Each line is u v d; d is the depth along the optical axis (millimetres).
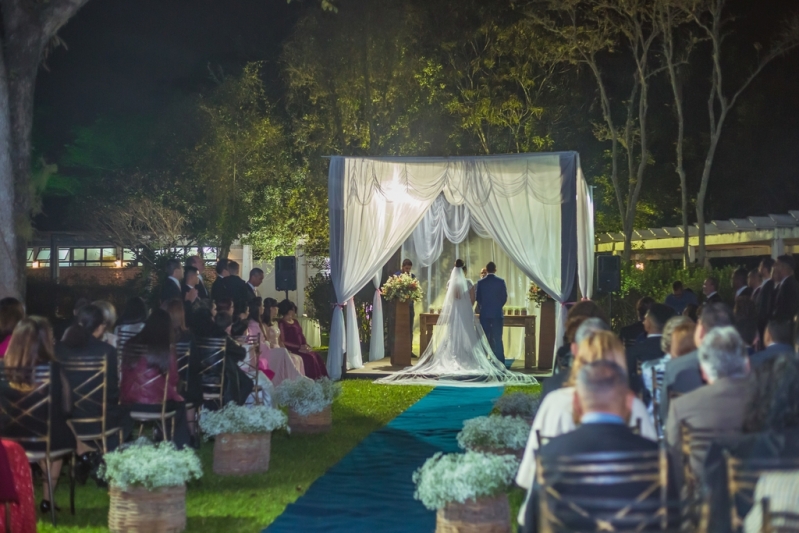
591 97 26828
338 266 14562
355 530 5723
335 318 14641
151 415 7164
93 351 6699
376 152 21406
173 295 10867
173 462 5582
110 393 6754
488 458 5238
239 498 6586
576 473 3154
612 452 3166
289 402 9258
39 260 30484
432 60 22031
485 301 14898
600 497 3100
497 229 13797
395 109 21766
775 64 27219
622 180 27188
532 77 23531
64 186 30125
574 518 3066
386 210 14391
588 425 3297
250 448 7375
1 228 9828
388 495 6652
